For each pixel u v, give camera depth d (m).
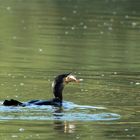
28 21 42.09
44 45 32.84
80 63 27.55
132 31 39.66
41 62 27.33
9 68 25.36
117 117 16.75
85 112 16.94
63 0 56.25
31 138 14.91
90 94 19.95
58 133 15.33
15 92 19.94
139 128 15.91
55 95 18.75
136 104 18.45
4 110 16.44
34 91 20.22
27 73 24.12
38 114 16.47
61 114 16.48
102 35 37.41
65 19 43.78
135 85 21.94
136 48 33.19
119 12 49.03
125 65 27.56
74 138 15.01
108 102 18.67
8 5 50.94
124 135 15.35
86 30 39.22
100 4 54.09
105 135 15.31
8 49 31.17
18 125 15.61
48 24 41.00
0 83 21.53
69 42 34.12
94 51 31.48
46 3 53.59
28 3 53.16
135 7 52.69
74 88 20.98
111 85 21.81
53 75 23.83
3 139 14.74
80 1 55.91
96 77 23.72
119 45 33.94
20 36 35.81
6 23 40.91
